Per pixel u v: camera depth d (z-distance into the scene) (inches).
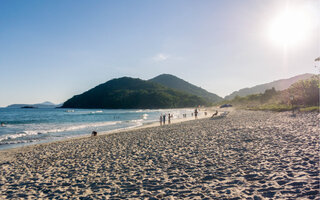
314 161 269.6
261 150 367.6
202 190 221.3
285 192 189.9
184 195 213.3
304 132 510.3
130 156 424.5
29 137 993.5
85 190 258.8
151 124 1517.0
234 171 271.4
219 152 385.1
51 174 346.9
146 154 429.1
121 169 337.4
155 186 249.4
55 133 1136.2
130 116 3004.4
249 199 184.9
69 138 916.6
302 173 231.9
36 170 383.2
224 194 202.8
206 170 288.5
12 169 407.2
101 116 3090.6
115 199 222.2
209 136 589.9
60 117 2861.7
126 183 270.4
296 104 1870.1
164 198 211.2
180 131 785.6
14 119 2459.4
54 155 516.7
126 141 637.9
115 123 1721.2
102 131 1176.2
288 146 374.9
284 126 665.0
